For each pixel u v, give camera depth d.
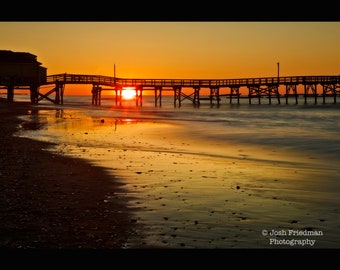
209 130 27.81
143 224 7.16
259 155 16.77
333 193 9.71
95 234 6.61
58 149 16.64
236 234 6.75
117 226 7.03
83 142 19.52
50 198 8.73
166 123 33.66
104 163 13.43
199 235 6.68
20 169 11.88
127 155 15.47
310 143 21.05
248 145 20.08
